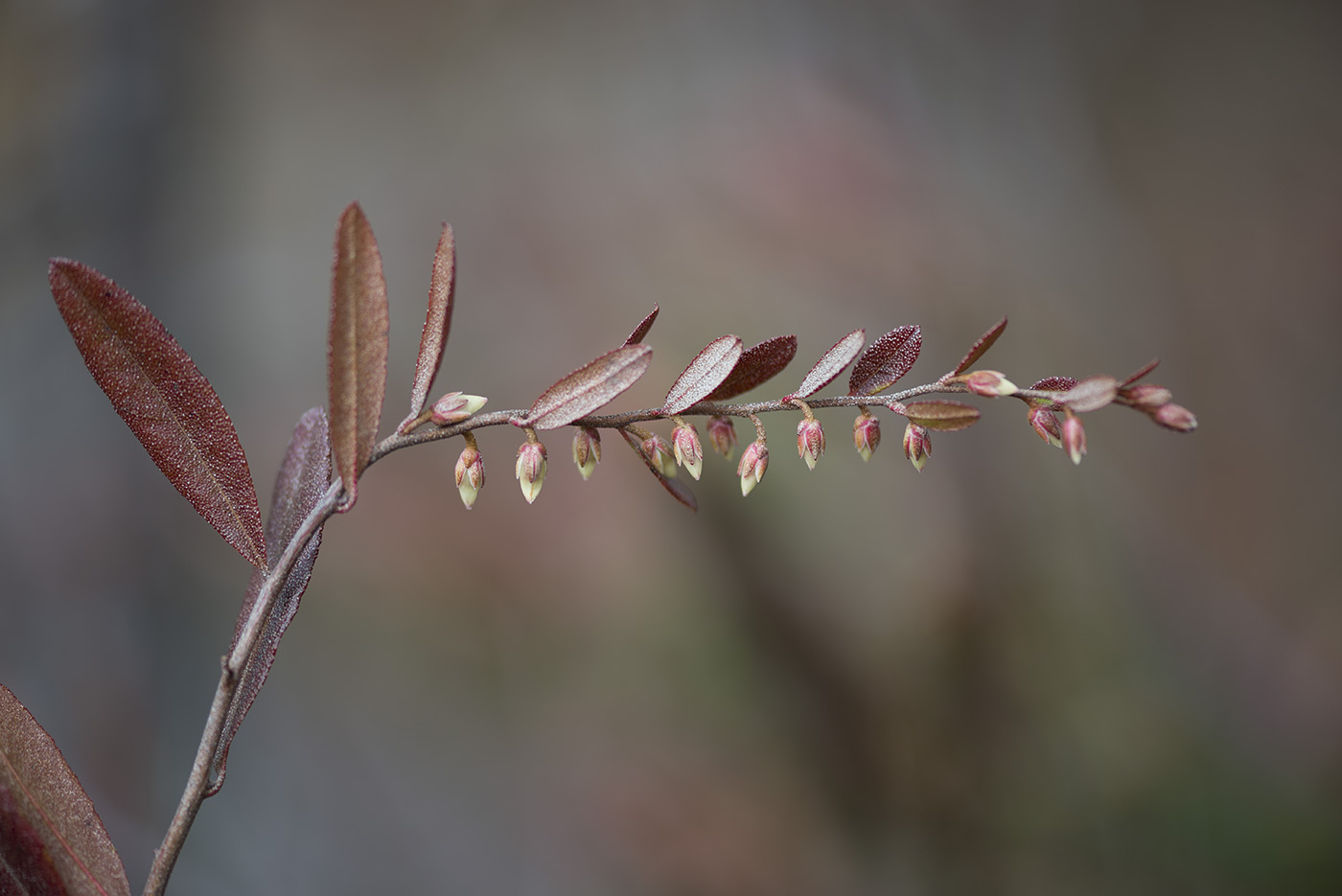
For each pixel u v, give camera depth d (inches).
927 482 52.2
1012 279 63.8
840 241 61.2
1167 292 74.2
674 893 46.7
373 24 73.5
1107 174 75.4
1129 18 77.7
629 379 16.1
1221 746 49.9
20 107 45.4
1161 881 45.3
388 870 48.2
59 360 45.3
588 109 70.6
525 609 53.8
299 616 54.9
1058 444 16.3
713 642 51.1
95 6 45.5
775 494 51.8
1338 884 44.4
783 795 47.8
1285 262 76.7
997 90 72.4
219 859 45.9
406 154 72.2
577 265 64.3
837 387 23.5
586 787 49.7
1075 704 49.7
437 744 51.6
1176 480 66.4
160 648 43.4
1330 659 56.5
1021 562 52.6
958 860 46.3
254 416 62.7
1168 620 56.6
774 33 69.1
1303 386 72.2
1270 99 80.8
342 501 15.9
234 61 57.7
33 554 42.5
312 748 51.1
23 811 15.9
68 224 46.7
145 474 44.7
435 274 15.9
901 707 48.5
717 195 63.6
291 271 68.4
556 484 55.7
